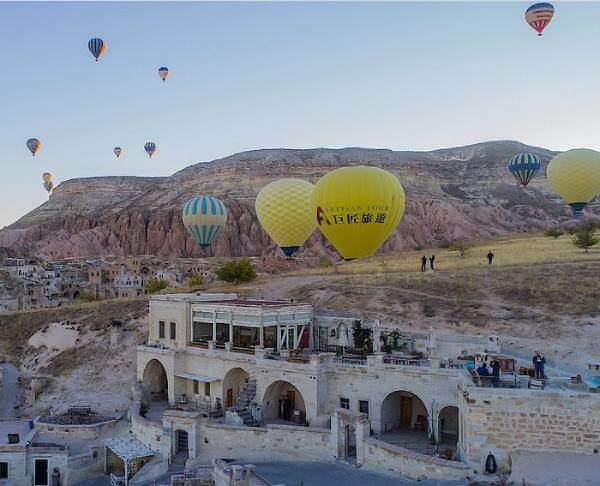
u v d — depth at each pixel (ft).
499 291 207.92
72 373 216.13
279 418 153.58
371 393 139.54
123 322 241.76
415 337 159.74
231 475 111.34
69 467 148.77
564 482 94.32
